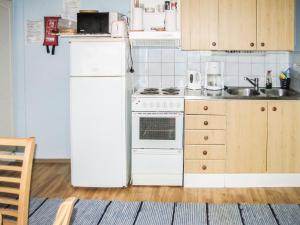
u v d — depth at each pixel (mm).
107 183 3967
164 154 3988
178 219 3227
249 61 4582
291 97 3887
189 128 3945
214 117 3928
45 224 3131
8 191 1912
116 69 3846
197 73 4422
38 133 4953
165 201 3627
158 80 4684
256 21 4152
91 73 3863
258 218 3232
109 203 3574
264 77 4586
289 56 4520
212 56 4609
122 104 3877
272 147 3953
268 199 3656
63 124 4926
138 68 4680
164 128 3963
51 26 4773
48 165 4855
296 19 4137
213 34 4180
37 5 4785
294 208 3426
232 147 3961
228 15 4156
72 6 4754
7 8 4664
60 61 4848
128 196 3764
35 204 3537
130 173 4227
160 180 4031
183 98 3908
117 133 3908
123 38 3838
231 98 3900
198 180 4008
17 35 4840
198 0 4156
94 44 3840
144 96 3922
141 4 4410
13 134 4879
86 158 3949
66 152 4957
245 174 3994
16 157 1858
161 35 4129
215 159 3980
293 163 3971
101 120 3902
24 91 4902
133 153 4000
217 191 3895
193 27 4176
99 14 3994
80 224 3143
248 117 3924
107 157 3938
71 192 3875
